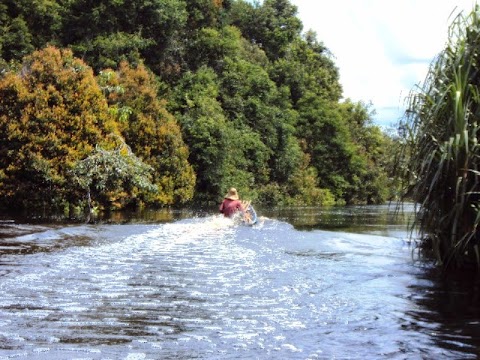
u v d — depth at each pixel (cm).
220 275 635
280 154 3200
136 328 420
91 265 677
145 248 834
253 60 3659
